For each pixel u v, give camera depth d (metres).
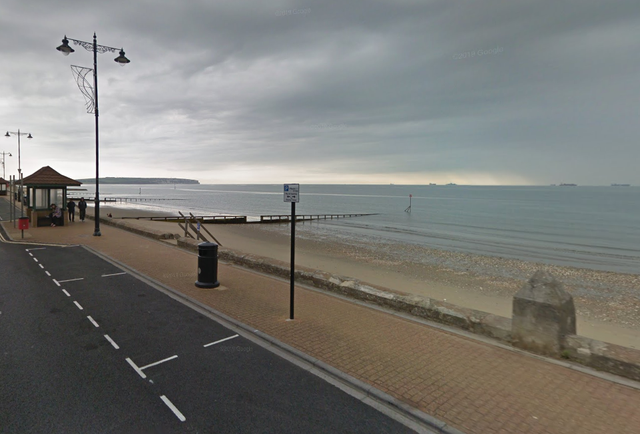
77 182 21.19
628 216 60.44
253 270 10.68
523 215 62.81
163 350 5.45
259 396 4.27
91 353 5.30
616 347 4.91
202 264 8.70
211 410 3.98
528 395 4.25
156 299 7.90
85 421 3.74
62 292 8.27
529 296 5.46
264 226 42.03
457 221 52.00
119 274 10.03
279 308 7.30
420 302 6.90
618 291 15.49
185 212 61.22
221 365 5.02
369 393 4.33
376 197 157.38
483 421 3.77
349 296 8.09
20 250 13.30
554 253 26.52
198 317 6.86
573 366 4.93
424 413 3.91
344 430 3.68
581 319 11.50
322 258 21.05
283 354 5.38
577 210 75.12
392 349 5.47
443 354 5.30
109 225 21.56
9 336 5.83
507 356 5.25
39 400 4.09
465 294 13.84
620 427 3.66
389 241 30.58
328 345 5.60
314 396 4.30
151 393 4.29
